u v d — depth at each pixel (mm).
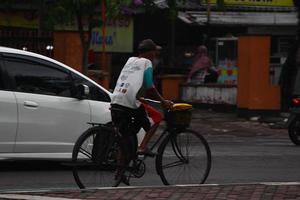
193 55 49500
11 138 17391
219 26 47719
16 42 36188
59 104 18109
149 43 15188
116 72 46531
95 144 14555
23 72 17828
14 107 17422
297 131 26547
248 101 37312
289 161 21641
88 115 18547
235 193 14211
